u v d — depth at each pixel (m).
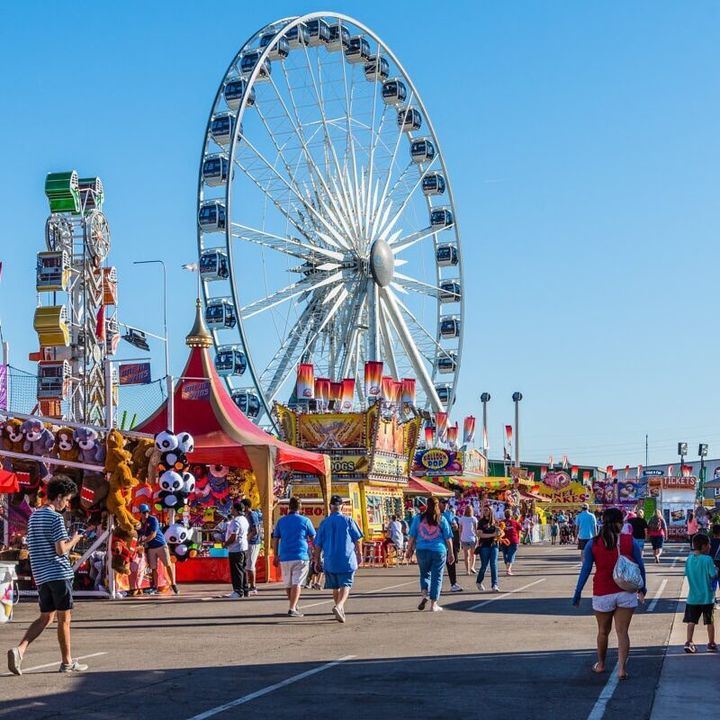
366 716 8.97
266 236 45.94
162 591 23.44
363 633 15.28
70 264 27.75
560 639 14.51
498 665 11.99
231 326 43.78
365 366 40.12
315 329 48.19
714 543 18.66
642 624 16.50
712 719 8.88
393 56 57.94
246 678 11.01
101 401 27.62
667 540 67.94
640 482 92.44
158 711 9.15
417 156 58.88
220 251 44.19
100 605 20.27
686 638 14.43
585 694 10.09
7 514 22.59
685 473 85.44
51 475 21.70
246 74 46.12
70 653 12.09
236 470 28.86
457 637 14.74
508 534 31.03
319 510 34.12
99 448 21.22
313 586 25.12
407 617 17.73
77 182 27.89
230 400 27.75
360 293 50.47
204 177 44.41
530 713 9.12
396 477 41.56
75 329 27.64
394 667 11.84
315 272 48.50
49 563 11.15
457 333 58.41
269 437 28.06
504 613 18.41
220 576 27.23
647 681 10.87
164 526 23.80
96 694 9.98
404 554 39.69
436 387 58.22
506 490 57.47
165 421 26.64
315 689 10.34
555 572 31.92
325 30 52.91
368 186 51.91
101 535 21.53
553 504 84.69
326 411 39.41
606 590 11.05
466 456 56.94
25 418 20.80
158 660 12.38
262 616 17.94
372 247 50.34
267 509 26.12
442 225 58.91
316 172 49.28
